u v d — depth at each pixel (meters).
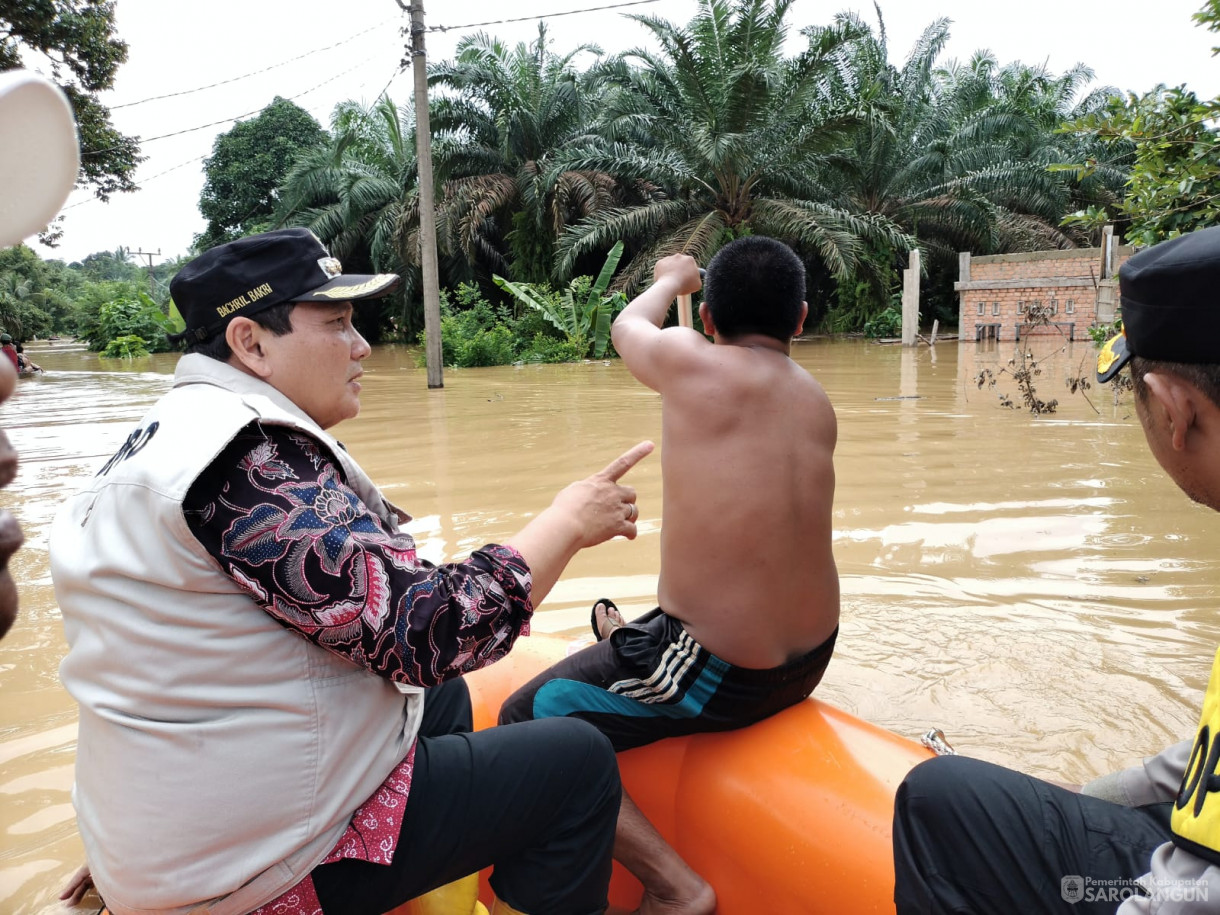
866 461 6.37
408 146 27.22
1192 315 1.13
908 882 1.42
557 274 21.86
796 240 22.92
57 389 15.44
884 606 3.73
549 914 1.67
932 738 2.13
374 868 1.49
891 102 23.08
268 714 1.37
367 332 29.03
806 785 1.85
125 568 1.34
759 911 1.85
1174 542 4.42
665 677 1.96
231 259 1.57
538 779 1.62
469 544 4.70
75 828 2.46
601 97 26.27
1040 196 25.11
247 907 1.40
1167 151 4.65
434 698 2.05
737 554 1.90
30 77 0.71
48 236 18.22
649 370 2.09
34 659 3.57
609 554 4.49
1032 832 1.33
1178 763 1.49
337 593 1.34
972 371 12.47
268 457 1.39
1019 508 5.06
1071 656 3.23
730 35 20.50
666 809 2.03
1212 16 4.09
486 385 13.35
